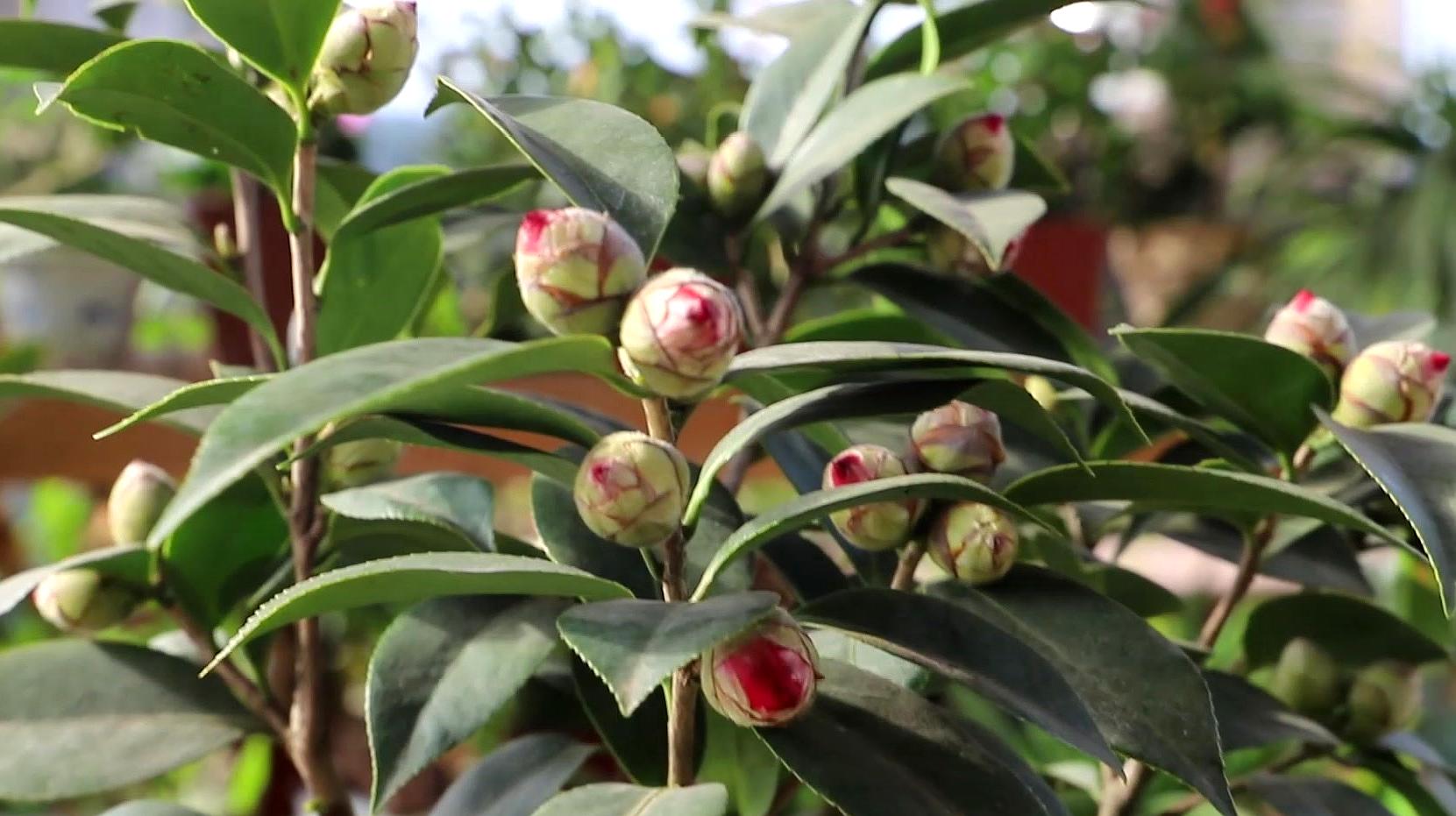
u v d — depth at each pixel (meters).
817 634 0.75
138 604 0.82
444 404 0.69
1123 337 0.76
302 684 0.82
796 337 0.88
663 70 1.71
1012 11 0.86
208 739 0.81
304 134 0.78
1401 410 0.75
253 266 0.86
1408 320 0.87
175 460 1.14
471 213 0.90
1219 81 2.26
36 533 1.63
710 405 1.08
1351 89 2.31
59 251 1.35
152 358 1.42
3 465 1.12
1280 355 0.76
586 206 0.68
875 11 0.85
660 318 0.65
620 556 0.75
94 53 0.83
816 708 0.70
